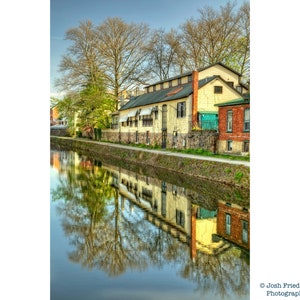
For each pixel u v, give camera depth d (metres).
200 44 37.31
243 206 14.48
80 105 45.94
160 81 37.25
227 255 10.03
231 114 22.98
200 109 27.81
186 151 26.56
